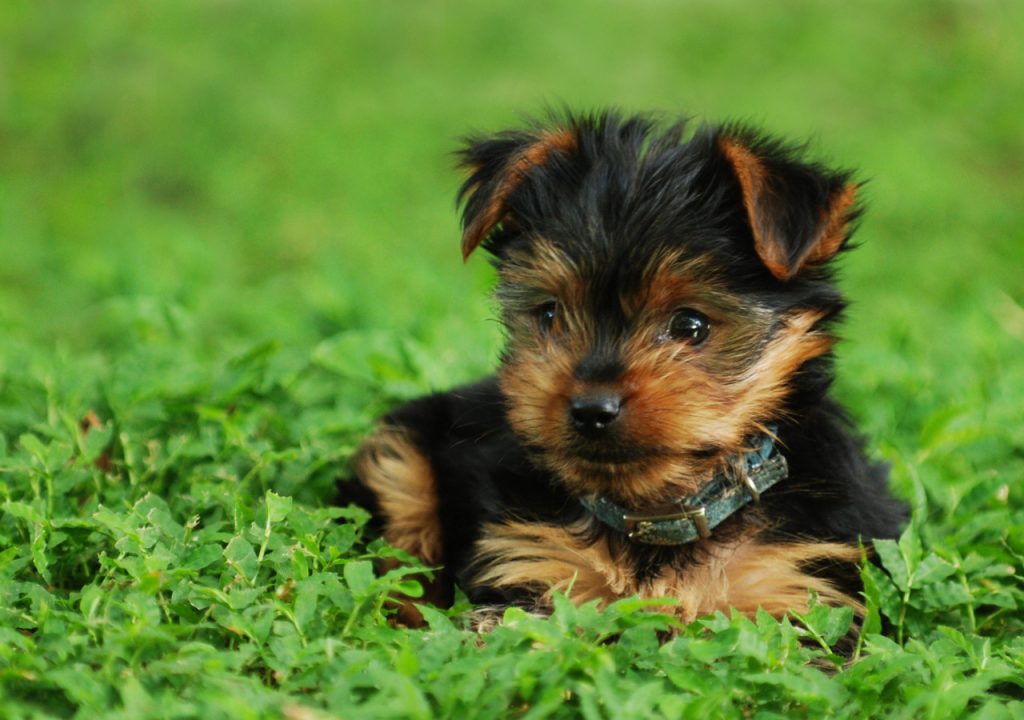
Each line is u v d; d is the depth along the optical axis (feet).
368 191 48.96
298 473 17.90
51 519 14.93
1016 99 55.31
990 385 23.56
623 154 16.02
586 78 56.90
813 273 15.75
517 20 61.72
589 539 15.78
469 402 18.13
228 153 51.39
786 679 11.60
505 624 12.73
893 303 35.09
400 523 17.58
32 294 36.17
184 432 18.95
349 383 22.11
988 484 17.25
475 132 20.72
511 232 16.52
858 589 15.30
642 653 12.28
